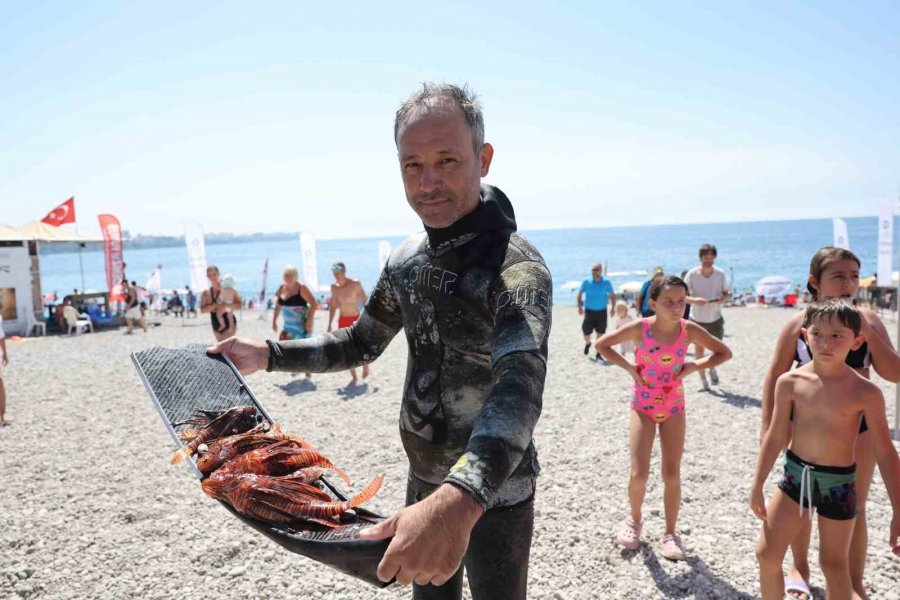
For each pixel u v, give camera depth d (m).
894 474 2.80
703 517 4.80
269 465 1.68
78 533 4.78
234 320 10.26
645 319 4.18
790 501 3.01
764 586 3.10
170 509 5.24
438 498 1.14
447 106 1.64
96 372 12.25
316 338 2.20
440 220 1.70
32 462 6.60
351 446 6.89
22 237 19.55
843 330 2.85
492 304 1.65
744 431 7.08
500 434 1.23
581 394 9.34
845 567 2.95
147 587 3.97
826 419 2.90
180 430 1.87
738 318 21.09
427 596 1.95
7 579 4.07
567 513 4.95
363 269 98.50
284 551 4.45
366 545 1.21
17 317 19.45
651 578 3.93
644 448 4.17
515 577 1.83
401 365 11.92
